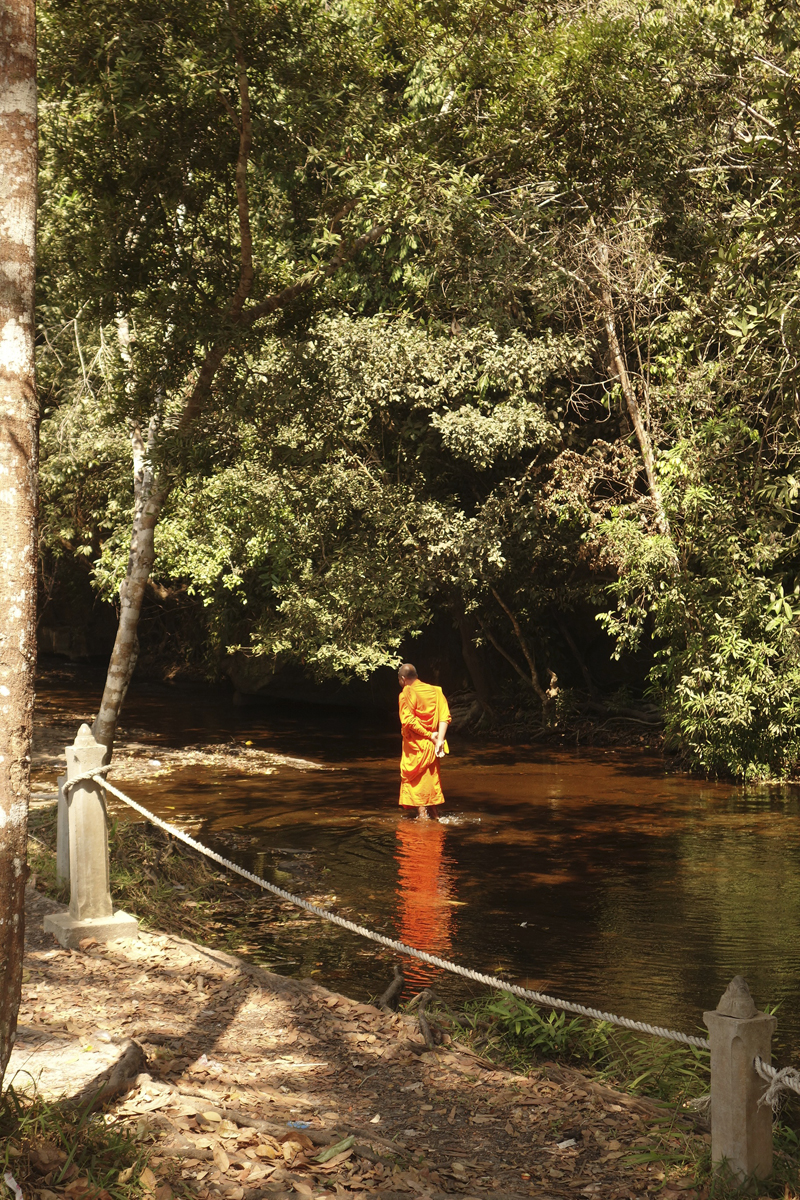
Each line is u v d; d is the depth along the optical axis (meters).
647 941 7.95
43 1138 3.54
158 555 17.88
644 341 16.61
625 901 9.11
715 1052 3.79
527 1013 5.83
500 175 10.16
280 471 11.23
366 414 15.90
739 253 9.88
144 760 16.81
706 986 6.91
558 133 9.67
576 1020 5.81
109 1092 4.09
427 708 12.76
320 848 11.16
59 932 6.70
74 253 9.71
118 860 9.22
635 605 16.02
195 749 18.25
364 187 9.15
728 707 14.76
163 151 9.09
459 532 16.55
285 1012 5.67
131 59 8.05
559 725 20.27
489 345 15.15
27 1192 3.26
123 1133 3.75
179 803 13.45
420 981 7.04
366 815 12.85
